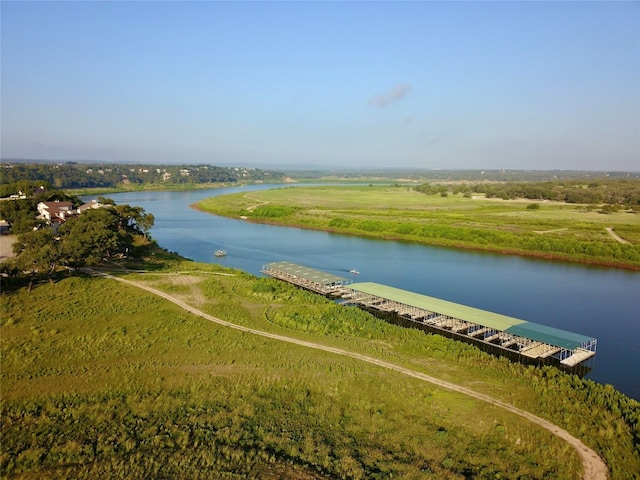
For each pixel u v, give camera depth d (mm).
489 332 64938
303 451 36031
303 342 55062
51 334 54938
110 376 46656
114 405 41906
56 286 70250
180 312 63594
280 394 44688
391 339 57281
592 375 53531
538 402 41719
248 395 44250
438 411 41312
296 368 48625
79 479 32031
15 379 45438
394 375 46938
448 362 50438
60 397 42906
